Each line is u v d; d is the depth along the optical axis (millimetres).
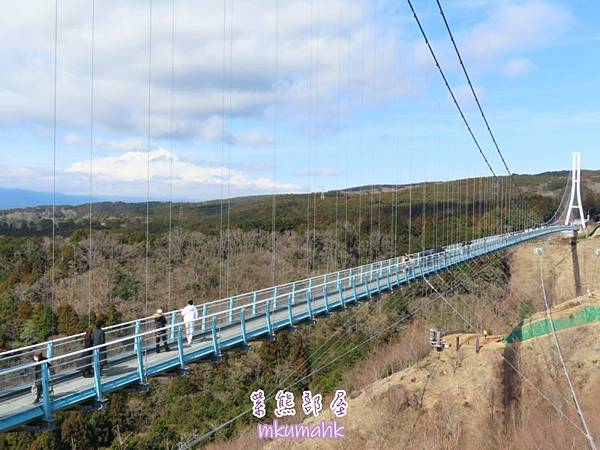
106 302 33625
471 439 31594
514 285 62312
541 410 33188
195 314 15031
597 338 36344
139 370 12227
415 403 33438
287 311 20984
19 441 29203
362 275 26781
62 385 11367
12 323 30016
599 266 70438
